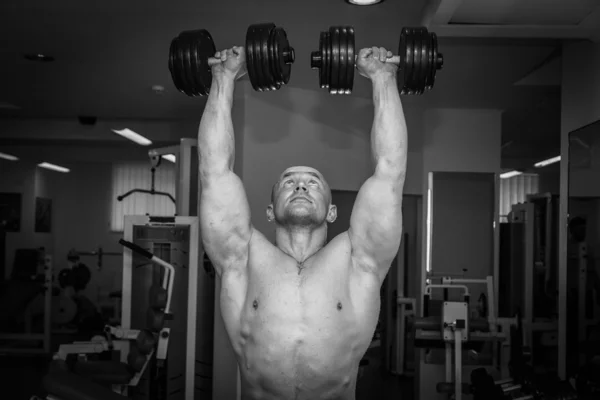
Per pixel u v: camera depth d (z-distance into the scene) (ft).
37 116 18.89
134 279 12.73
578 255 9.31
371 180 4.79
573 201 9.70
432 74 4.91
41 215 26.07
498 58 11.32
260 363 4.57
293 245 5.07
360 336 4.73
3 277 24.14
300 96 14.03
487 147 16.06
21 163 25.13
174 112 17.71
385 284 19.11
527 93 14.07
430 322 12.51
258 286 4.70
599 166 8.69
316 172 5.21
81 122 18.90
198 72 5.02
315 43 10.88
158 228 13.00
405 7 8.98
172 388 13.21
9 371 16.46
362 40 10.69
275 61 4.74
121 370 11.02
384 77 4.86
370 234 4.75
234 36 10.71
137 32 10.53
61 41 11.12
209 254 4.98
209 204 4.85
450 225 16.35
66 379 8.07
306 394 4.60
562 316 9.96
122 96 15.67
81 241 27.61
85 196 27.71
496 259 16.15
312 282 4.64
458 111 16.08
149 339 10.98
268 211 5.41
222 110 4.94
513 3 7.89
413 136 16.17
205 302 13.97
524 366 10.46
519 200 29.30
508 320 13.53
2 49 11.66
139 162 27.66
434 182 16.43
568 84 10.21
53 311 23.41
